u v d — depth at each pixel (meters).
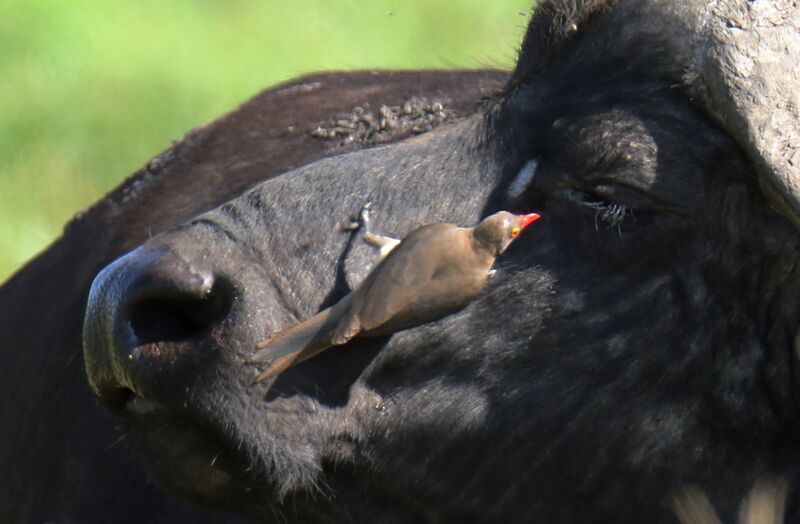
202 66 44.12
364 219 16.36
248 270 15.91
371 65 43.59
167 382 15.73
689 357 16.50
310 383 16.27
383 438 16.69
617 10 16.42
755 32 15.82
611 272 16.36
